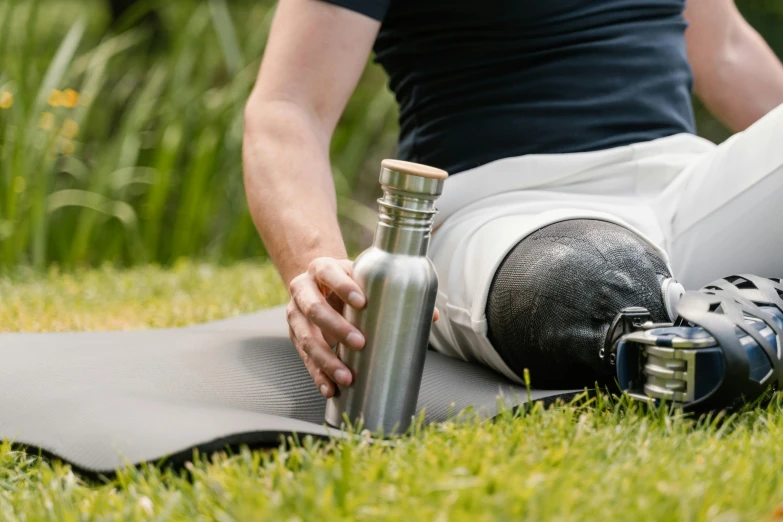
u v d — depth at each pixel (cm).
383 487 111
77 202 473
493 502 102
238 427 135
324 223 172
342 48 192
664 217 192
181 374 180
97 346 207
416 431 140
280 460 124
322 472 114
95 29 671
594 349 160
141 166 520
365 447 130
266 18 548
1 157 445
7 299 299
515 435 130
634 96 201
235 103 515
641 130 201
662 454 123
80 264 467
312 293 144
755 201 183
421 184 138
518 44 197
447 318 190
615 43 201
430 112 205
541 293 164
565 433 134
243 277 368
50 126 445
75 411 155
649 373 144
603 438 131
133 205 518
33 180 439
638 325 152
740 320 144
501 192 195
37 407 163
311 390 176
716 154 190
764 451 127
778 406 150
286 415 165
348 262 150
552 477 110
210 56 656
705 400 139
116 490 127
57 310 281
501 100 198
